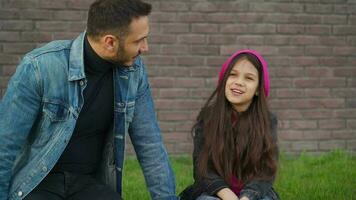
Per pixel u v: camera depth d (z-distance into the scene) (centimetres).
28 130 314
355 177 565
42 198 323
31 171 318
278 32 646
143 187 529
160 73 636
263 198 366
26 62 310
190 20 635
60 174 333
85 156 335
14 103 307
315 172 582
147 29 310
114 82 327
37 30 619
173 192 358
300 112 657
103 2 307
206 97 644
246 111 386
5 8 612
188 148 647
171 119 642
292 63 651
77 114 315
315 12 650
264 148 378
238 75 377
